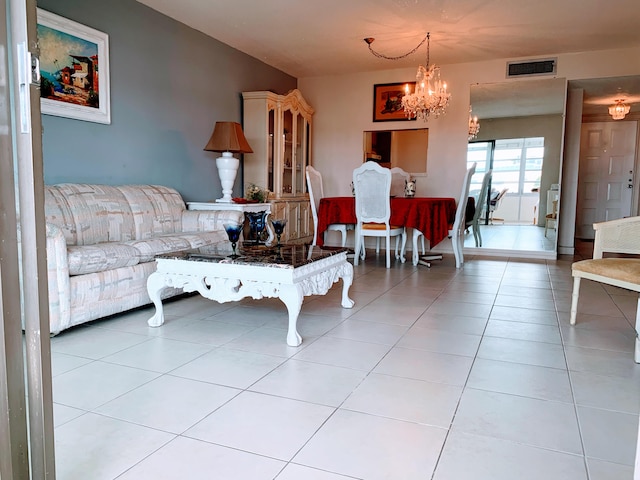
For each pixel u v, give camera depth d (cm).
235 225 281
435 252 629
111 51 370
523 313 312
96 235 325
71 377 200
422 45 516
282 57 566
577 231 788
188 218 407
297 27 457
